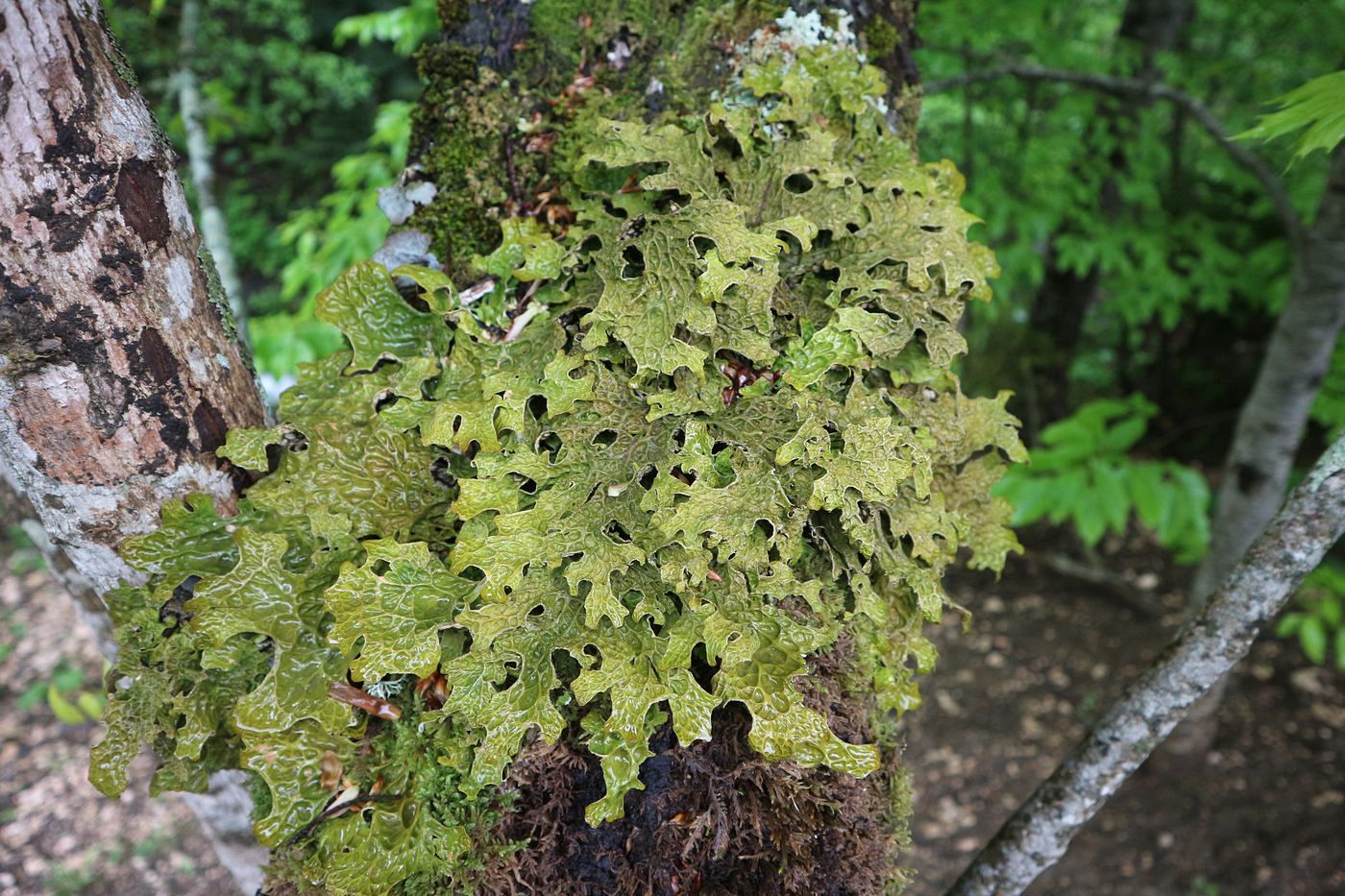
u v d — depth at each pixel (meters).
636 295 0.27
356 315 0.29
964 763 0.89
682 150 0.28
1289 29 0.92
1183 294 0.95
